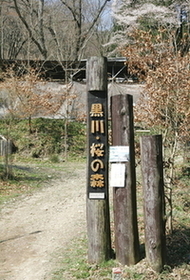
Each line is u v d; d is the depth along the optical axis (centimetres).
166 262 458
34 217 756
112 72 1986
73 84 2055
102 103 459
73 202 884
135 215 457
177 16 1338
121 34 1805
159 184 451
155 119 608
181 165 960
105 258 461
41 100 1817
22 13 2627
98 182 458
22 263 509
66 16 2731
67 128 1945
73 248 550
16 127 1881
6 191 998
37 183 1129
